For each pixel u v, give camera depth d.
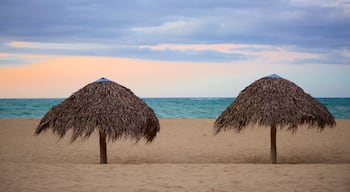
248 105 9.57
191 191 6.76
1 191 6.77
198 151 13.16
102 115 9.16
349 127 20.56
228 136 17.41
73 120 9.24
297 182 7.30
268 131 19.06
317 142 15.18
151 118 9.80
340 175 7.88
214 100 77.12
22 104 60.97
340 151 12.97
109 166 9.22
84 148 14.02
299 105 9.45
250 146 14.27
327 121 9.76
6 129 20.72
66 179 7.74
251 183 7.29
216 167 8.96
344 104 57.31
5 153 12.82
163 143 15.14
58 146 14.49
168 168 8.91
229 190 6.80
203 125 23.08
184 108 56.09
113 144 14.75
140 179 7.73
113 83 9.91
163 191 6.75
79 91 9.80
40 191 6.77
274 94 9.57
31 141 15.89
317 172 8.19
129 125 9.20
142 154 12.70
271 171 8.38
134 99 9.79
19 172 8.47
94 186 7.13
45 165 9.35
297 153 12.73
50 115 9.65
